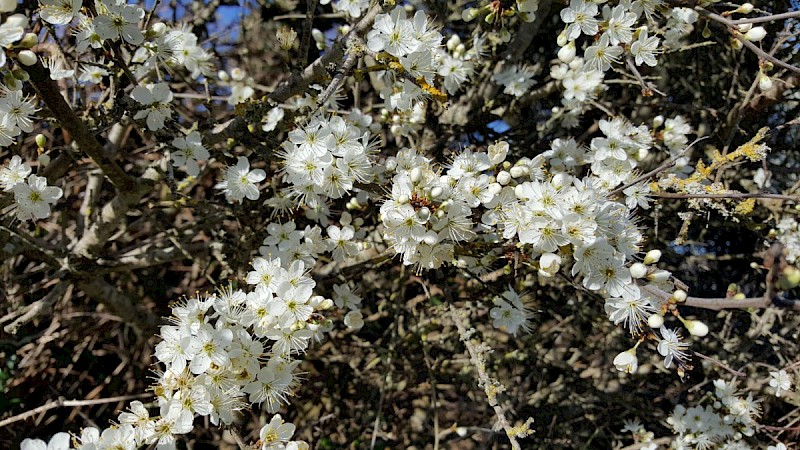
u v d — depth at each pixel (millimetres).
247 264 346
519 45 383
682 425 380
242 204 330
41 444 205
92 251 355
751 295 465
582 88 321
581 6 268
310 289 234
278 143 293
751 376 435
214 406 219
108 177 302
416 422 545
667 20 342
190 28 347
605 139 292
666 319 238
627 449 418
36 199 259
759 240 423
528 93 391
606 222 224
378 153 299
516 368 504
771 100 341
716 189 288
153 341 462
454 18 428
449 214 233
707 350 461
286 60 285
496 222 240
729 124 373
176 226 422
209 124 308
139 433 213
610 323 443
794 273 174
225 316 226
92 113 282
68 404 353
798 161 446
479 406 548
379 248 356
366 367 483
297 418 532
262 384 227
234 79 403
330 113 302
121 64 260
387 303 473
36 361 511
